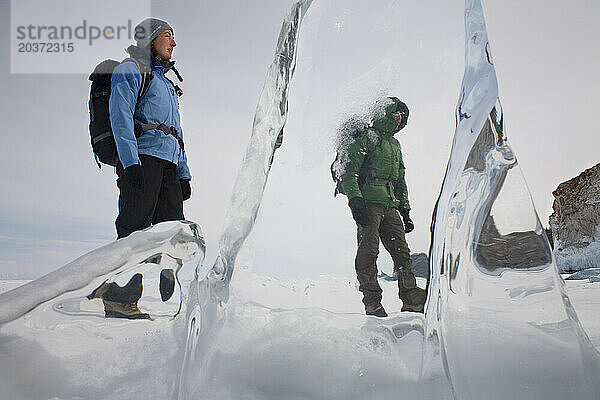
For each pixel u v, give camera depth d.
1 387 0.51
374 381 0.76
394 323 0.97
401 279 1.23
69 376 0.55
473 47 1.00
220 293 0.95
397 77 1.36
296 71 1.34
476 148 0.93
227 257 1.02
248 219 1.09
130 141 1.85
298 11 1.28
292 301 0.98
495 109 0.93
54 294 0.58
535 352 0.73
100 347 0.59
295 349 0.80
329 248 1.19
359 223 1.27
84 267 0.62
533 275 0.84
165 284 0.69
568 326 0.76
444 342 0.80
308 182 1.25
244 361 0.79
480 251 0.87
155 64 2.08
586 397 0.66
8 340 0.53
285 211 1.20
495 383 0.68
